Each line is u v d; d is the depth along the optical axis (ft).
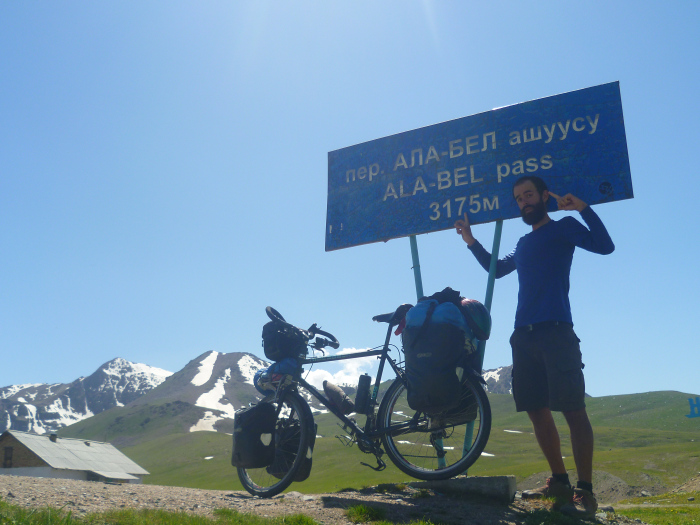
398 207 34.53
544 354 21.40
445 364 21.31
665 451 356.18
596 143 29.84
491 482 22.20
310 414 24.85
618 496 253.65
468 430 23.73
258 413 25.22
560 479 22.38
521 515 20.10
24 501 17.67
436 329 21.68
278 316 27.27
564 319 21.50
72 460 288.92
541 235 22.90
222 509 17.70
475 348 22.54
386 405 23.77
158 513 16.14
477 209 31.71
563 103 31.19
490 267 29.53
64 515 15.16
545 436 22.34
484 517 19.54
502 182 31.48
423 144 34.78
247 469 25.80
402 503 21.13
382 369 24.40
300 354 26.68
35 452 276.41
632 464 300.61
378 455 23.82
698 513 66.23
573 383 20.77
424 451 23.72
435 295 23.24
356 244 35.50
